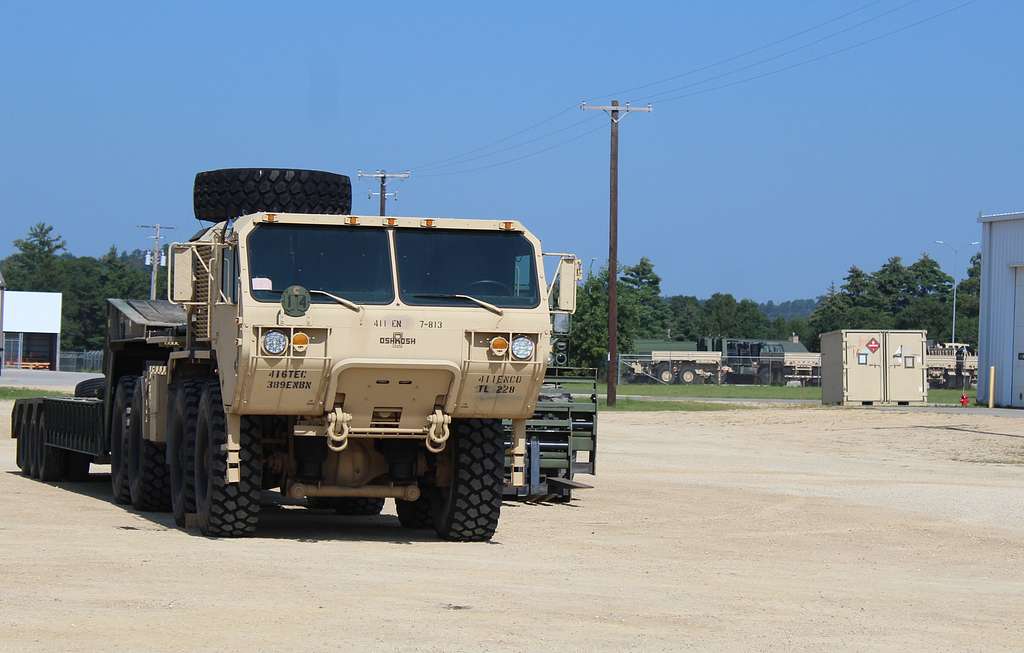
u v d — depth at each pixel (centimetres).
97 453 2052
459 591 1151
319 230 1452
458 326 1454
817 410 5028
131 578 1156
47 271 17512
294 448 1545
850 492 2348
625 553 1496
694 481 2509
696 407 5425
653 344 11681
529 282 1495
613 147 5769
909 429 4031
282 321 1407
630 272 15388
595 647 924
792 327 19812
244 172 1698
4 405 4706
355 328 1427
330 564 1299
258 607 1030
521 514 1906
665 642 954
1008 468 2986
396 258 1463
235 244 1455
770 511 2012
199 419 1572
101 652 848
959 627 1075
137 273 17975
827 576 1369
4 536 1456
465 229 1489
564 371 2122
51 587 1091
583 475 2572
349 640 914
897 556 1567
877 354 5412
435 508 1620
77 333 16875
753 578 1326
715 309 19700
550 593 1162
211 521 1507
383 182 8569
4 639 876
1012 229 5428
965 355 9619
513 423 1557
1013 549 1659
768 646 955
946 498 2273
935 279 17788
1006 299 5450
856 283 17738
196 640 895
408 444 1551
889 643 989
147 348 1966
